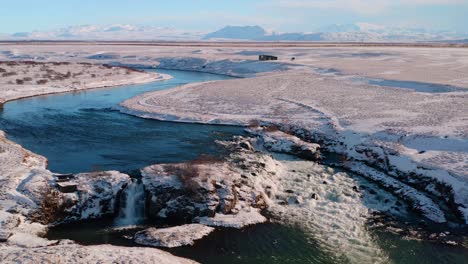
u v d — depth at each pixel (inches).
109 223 795.4
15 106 1804.9
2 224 702.5
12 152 1043.3
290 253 687.7
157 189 835.4
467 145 1083.9
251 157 1105.4
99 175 880.3
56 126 1455.5
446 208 859.4
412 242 732.0
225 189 847.7
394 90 1980.8
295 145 1204.5
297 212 840.3
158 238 708.7
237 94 1998.0
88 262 564.1
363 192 946.1
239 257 672.4
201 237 725.9
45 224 767.1
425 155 1053.2
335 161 1157.1
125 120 1567.4
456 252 701.9
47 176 861.2
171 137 1328.7
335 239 736.3
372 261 669.9
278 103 1760.6
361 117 1445.6
